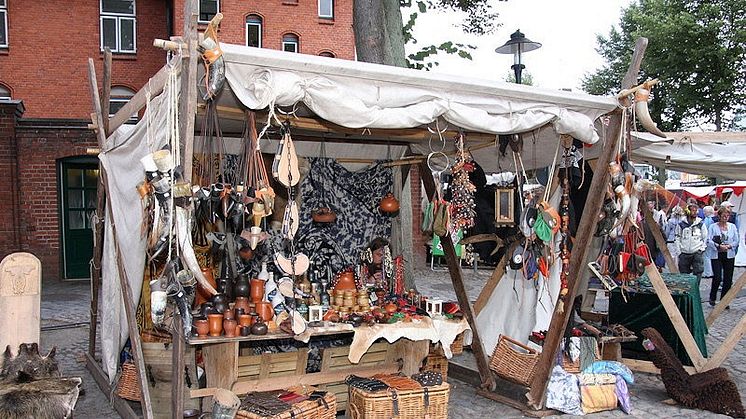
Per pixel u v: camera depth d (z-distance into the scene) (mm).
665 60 24625
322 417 4266
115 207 4859
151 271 4980
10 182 12188
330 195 6254
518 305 6715
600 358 5613
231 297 5035
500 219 5441
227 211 3809
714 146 6812
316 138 5992
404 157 6645
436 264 15797
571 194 6152
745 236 15836
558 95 4410
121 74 17062
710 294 10820
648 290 6566
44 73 16297
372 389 4438
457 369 6082
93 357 6391
